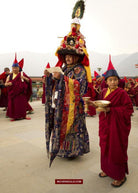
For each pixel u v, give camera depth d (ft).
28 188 7.34
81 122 9.91
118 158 7.05
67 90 8.84
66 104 8.95
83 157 10.48
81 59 10.02
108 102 6.63
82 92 9.39
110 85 7.44
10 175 8.39
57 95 8.90
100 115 7.57
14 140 13.43
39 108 29.35
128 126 7.24
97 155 10.77
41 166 9.32
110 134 7.10
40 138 13.92
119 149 7.03
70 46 9.40
